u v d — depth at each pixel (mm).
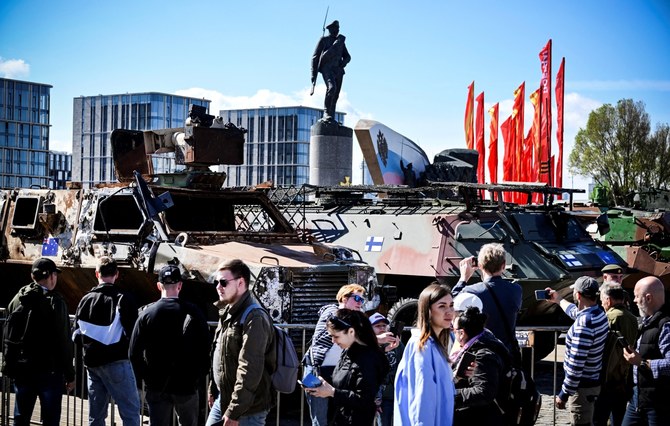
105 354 8125
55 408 8242
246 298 6531
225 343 6473
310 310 10344
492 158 31922
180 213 11992
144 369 7145
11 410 10312
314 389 5910
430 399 5684
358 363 6004
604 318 7559
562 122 29641
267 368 6578
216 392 7348
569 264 14266
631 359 7203
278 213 12844
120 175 13195
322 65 26328
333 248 11992
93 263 11523
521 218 14789
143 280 11133
